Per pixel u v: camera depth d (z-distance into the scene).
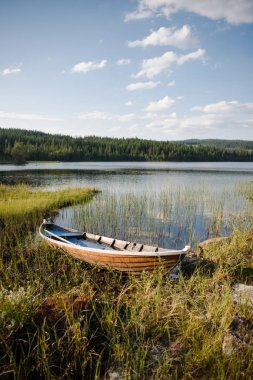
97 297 6.16
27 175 45.53
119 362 4.25
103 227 13.70
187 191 24.50
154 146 123.88
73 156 109.00
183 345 4.61
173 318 5.29
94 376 4.13
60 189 25.52
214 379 3.90
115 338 4.77
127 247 8.77
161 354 4.45
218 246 9.41
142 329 4.97
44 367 4.02
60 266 8.31
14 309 4.64
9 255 9.33
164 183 34.16
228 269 7.48
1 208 15.14
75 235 10.27
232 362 4.01
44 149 107.31
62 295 5.74
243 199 21.48
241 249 9.07
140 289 6.42
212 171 58.81
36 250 9.59
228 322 4.76
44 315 4.94
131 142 136.62
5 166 74.69
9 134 129.62
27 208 15.84
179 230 13.46
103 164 91.12
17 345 4.30
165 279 7.04
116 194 24.36
